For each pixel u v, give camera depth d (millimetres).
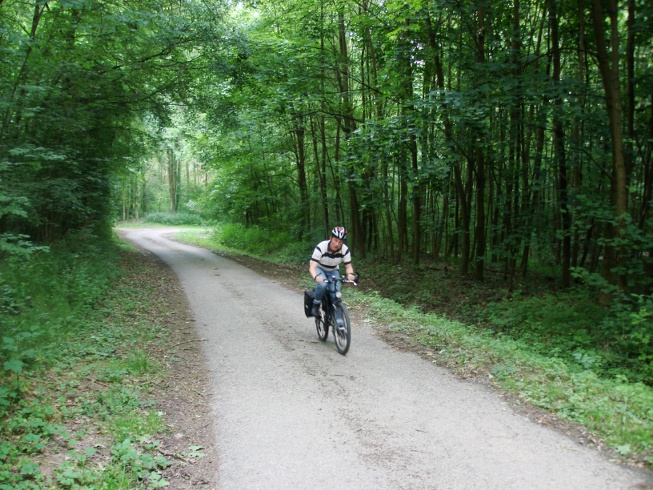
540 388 4938
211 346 7148
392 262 16109
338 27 15422
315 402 4918
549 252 12727
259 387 5395
